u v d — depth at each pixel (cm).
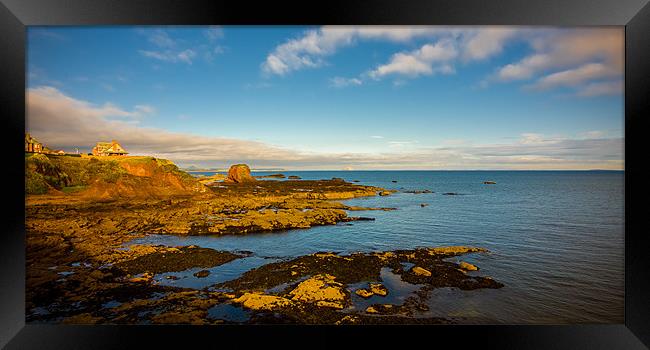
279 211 2383
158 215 2106
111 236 1633
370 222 2206
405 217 2441
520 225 2123
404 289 949
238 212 2408
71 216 1986
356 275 1053
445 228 2016
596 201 3519
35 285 959
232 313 775
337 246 1538
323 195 3803
